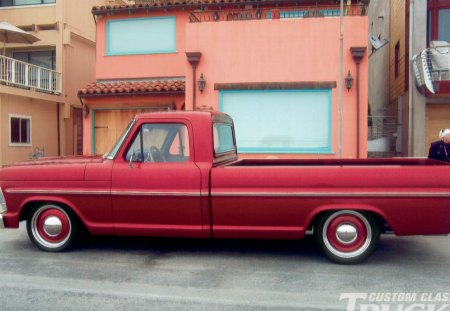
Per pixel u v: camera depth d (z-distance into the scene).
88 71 18.67
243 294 4.33
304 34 10.81
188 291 4.43
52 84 16.52
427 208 4.93
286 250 5.91
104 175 5.50
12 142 14.81
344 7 12.05
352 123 10.65
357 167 5.03
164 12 13.52
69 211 5.80
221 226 5.32
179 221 5.40
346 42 10.62
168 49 13.57
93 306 4.07
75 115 17.94
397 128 14.21
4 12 17.16
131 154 5.53
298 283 4.63
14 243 6.39
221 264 5.32
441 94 11.36
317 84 10.70
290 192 5.11
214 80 11.27
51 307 4.05
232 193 5.19
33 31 16.92
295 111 10.94
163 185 5.36
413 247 6.06
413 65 11.79
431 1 12.43
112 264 5.34
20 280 4.79
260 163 6.46
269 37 10.98
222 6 12.80
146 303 4.12
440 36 12.45
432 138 12.20
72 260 5.52
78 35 17.70
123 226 5.55
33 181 5.73
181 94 12.54
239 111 11.21
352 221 5.19
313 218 5.15
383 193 4.96
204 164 5.34
